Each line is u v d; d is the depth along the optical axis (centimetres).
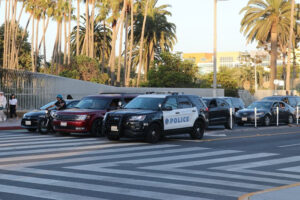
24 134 2050
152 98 1773
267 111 2781
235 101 3011
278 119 2877
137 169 1083
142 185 891
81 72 4894
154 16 6450
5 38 6519
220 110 2383
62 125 1905
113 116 1681
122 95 2056
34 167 1089
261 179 987
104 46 6881
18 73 3209
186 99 1838
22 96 3234
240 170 1101
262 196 765
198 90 4247
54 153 1359
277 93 5362
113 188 859
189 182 933
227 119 2428
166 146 1591
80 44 7444
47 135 1997
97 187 864
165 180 949
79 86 3581
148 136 1655
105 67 7938
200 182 936
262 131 2397
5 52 6450
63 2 6238
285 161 1265
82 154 1345
